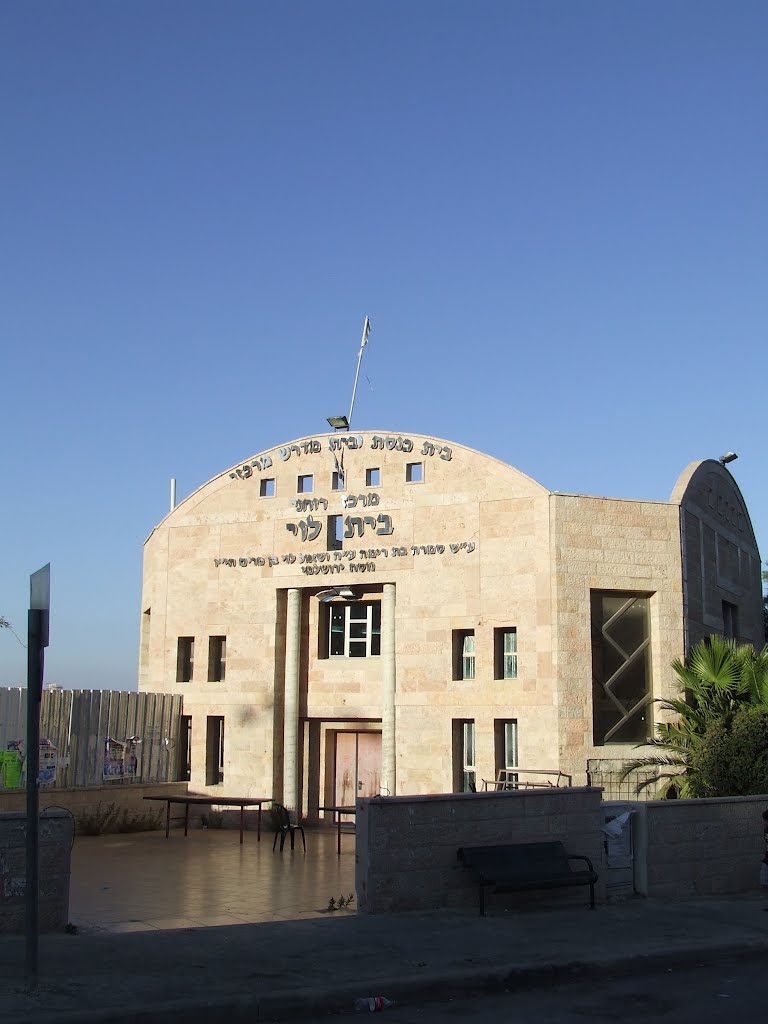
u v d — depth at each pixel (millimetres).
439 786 27797
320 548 30500
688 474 29859
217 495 32250
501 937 13570
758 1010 10711
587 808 17000
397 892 15156
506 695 27219
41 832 13445
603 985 11922
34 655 10594
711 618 30500
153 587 33156
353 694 30000
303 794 30359
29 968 10242
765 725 22906
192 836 27125
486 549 28203
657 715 27203
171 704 30672
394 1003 10875
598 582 27375
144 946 12500
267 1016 10164
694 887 17828
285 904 16172
